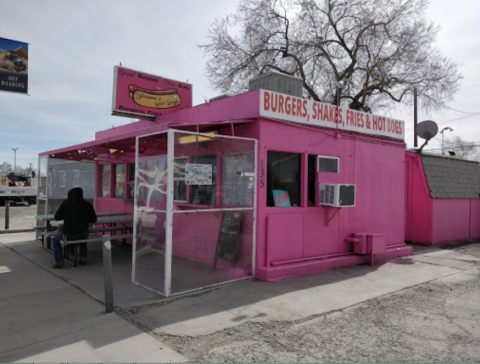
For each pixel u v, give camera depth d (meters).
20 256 8.09
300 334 4.09
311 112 7.08
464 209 11.62
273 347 3.75
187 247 5.55
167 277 5.22
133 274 5.97
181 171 5.48
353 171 7.90
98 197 11.30
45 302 5.00
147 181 5.77
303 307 4.96
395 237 8.89
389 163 8.76
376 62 19.42
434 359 3.54
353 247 7.75
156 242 5.56
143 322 4.31
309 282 6.18
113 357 3.44
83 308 4.77
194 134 5.39
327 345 3.83
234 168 6.48
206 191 6.85
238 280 6.14
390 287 6.03
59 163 10.28
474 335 4.13
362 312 4.83
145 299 5.15
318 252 7.17
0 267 7.05
